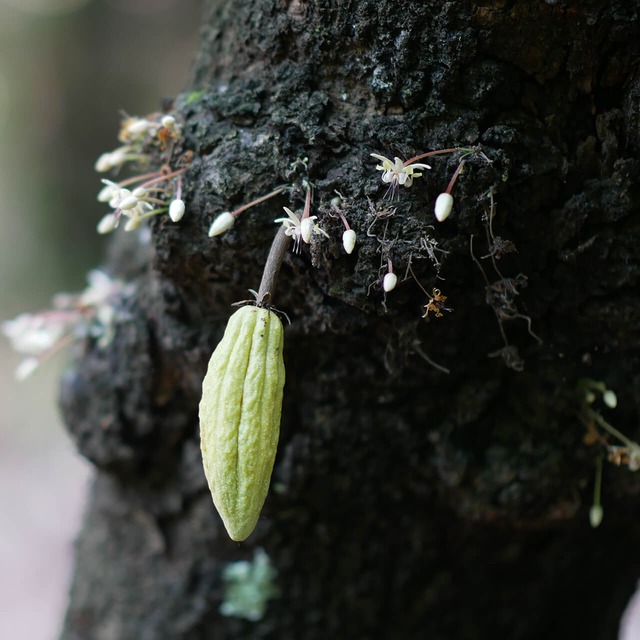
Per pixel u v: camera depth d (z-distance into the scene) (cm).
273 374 42
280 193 44
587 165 45
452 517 51
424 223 44
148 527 53
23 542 132
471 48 43
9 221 161
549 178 45
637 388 47
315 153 44
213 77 47
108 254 55
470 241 44
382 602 53
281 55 45
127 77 152
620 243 45
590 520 51
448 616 54
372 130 44
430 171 44
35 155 157
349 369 47
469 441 49
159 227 46
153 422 51
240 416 42
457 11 43
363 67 44
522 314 46
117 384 51
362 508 51
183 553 53
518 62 44
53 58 152
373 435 49
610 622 58
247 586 53
